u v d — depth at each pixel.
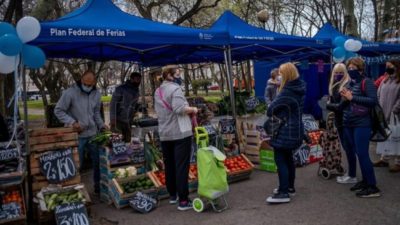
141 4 18.08
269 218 4.86
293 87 5.15
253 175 7.09
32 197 5.10
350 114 5.31
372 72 14.20
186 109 4.98
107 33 5.39
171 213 5.23
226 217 4.97
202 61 11.98
